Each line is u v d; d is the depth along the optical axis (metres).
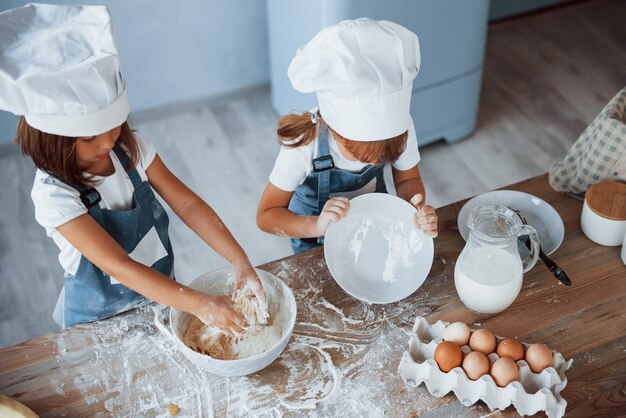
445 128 3.06
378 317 1.39
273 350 1.25
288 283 1.45
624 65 3.54
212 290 1.41
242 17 3.12
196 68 3.21
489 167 3.01
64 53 1.18
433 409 1.24
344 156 1.58
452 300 1.42
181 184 1.55
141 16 2.94
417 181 1.71
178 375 1.30
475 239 1.35
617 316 1.39
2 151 3.05
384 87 1.32
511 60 3.59
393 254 1.47
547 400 1.19
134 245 1.51
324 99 1.38
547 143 3.12
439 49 2.77
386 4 2.55
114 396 1.27
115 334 1.37
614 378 1.28
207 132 3.21
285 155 1.59
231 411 1.24
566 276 1.45
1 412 1.18
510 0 3.80
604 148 1.58
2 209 2.83
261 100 3.39
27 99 1.14
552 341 1.34
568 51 3.63
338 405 1.25
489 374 1.23
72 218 1.32
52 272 2.59
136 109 3.23
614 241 1.51
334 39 1.30
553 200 1.65
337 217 1.43
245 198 2.87
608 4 3.93
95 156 1.30
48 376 1.30
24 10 1.24
